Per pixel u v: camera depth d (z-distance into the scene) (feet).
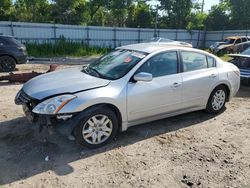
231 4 132.26
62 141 14.49
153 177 11.62
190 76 17.07
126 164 12.57
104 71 15.42
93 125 13.60
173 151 13.96
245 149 14.47
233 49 74.28
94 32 91.76
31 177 11.32
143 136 15.57
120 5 128.36
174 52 16.62
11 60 37.65
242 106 21.99
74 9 116.78
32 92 13.56
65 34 86.74
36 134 15.16
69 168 12.07
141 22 138.72
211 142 15.17
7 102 20.94
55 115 12.57
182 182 11.34
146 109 15.21
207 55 18.52
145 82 15.03
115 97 13.82
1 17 110.93
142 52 15.94
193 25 135.33
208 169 12.39
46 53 76.59
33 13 114.62
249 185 11.28
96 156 13.17
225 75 19.13
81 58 69.77
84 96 13.12
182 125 17.44
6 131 15.47
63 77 15.14
